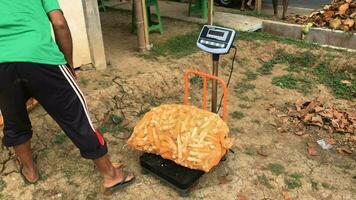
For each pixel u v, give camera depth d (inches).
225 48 105.1
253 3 341.1
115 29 248.4
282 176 119.1
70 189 110.9
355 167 125.7
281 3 373.4
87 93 149.2
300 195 111.6
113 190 108.3
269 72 202.5
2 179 112.4
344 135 143.6
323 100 171.0
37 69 83.3
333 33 228.7
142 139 112.2
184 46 212.8
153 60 190.4
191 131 106.1
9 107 90.8
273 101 170.6
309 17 257.8
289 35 251.6
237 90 181.0
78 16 161.6
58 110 89.7
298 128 148.5
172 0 349.1
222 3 353.4
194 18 276.5
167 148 107.7
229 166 123.0
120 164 121.4
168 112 113.7
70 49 91.0
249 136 141.9
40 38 84.1
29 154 108.0
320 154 132.3
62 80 87.4
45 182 112.7
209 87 181.9
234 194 110.5
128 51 203.5
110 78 164.9
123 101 154.3
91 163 121.6
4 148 117.9
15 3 82.6
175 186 108.2
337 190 114.1
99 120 142.8
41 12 86.3
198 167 102.7
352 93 176.7
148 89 165.3
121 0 341.7
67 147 126.6
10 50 81.9
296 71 202.1
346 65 197.5
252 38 232.5
